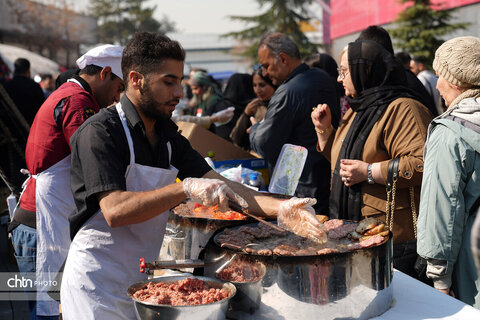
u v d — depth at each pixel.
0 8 14.44
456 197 1.94
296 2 22.97
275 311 1.50
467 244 1.98
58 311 2.51
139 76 1.62
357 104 2.54
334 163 2.68
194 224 1.99
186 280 1.55
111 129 1.63
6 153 4.64
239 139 4.44
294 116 3.24
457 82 2.04
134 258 1.74
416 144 2.33
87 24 16.42
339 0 14.73
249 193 1.90
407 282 1.88
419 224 2.02
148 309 1.40
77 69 2.99
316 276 1.47
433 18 11.80
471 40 2.03
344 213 2.55
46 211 2.43
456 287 2.06
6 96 4.76
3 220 4.45
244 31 24.70
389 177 2.32
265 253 1.53
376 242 1.59
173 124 1.79
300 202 1.61
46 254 2.47
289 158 2.71
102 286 1.69
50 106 2.38
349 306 1.51
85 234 1.72
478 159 1.94
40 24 15.20
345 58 2.55
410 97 2.43
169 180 1.76
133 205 1.53
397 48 12.28
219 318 1.42
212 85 6.31
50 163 2.40
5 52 12.71
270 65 3.51
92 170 1.58
